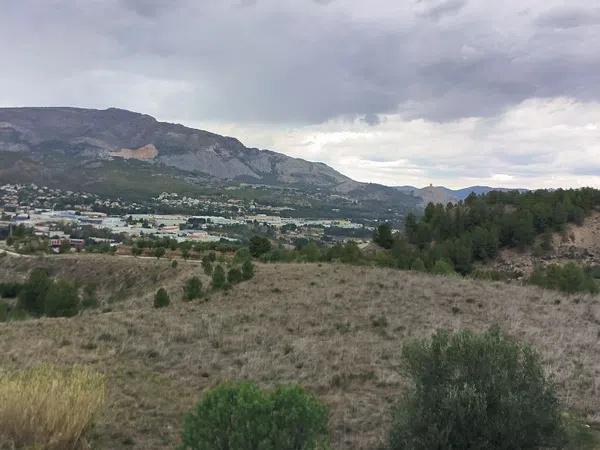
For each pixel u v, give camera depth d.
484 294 21.83
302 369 11.73
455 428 6.21
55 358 12.20
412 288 22.83
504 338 7.12
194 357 12.93
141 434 7.95
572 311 18.91
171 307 21.48
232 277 26.30
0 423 6.45
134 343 14.28
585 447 7.17
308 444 5.32
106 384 10.03
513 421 6.14
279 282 25.50
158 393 10.02
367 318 17.56
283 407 5.39
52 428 6.58
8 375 7.62
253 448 5.16
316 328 16.33
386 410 8.98
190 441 5.42
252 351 13.41
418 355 6.91
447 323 16.48
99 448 7.25
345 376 11.14
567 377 10.56
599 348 13.39
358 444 7.52
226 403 5.43
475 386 6.40
